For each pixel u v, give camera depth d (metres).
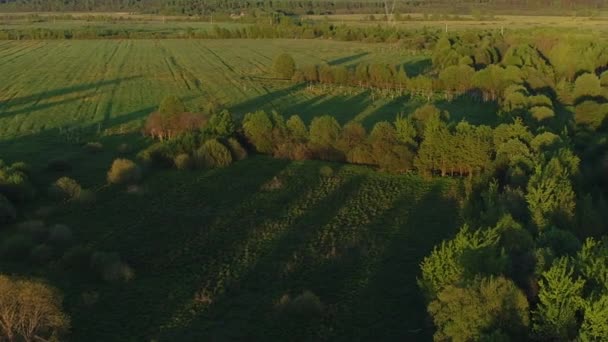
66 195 61.59
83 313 41.47
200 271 47.59
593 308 31.86
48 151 78.12
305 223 56.84
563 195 48.81
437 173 71.19
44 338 36.91
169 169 71.62
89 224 55.97
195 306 42.69
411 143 72.56
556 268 33.62
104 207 60.00
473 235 39.94
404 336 39.59
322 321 41.19
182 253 50.56
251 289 45.09
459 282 35.75
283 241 52.94
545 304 33.59
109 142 82.56
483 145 68.69
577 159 57.56
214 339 39.06
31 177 66.12
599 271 35.03
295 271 47.72
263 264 48.78
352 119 96.06
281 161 75.19
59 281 45.34
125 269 46.16
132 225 55.91
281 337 39.47
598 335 31.81
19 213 57.88
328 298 43.97
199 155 71.81
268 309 42.50
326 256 50.12
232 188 65.81
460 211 58.91
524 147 63.12
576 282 33.47
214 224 56.38
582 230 46.69
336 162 75.12
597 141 67.94
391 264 48.94
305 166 73.38
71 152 77.88
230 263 48.94
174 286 45.31
